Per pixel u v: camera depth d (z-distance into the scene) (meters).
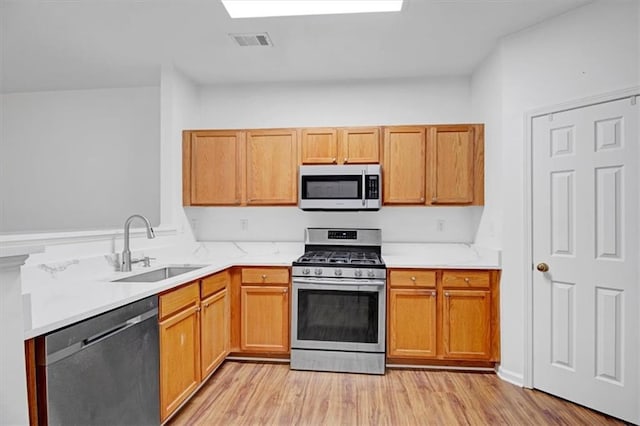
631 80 2.10
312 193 3.13
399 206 3.22
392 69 3.25
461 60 3.06
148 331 1.83
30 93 3.75
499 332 2.73
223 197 3.27
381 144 3.15
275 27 2.52
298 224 3.54
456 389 2.54
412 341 2.82
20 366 1.00
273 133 3.23
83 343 1.42
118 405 1.61
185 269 2.77
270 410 2.25
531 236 2.52
